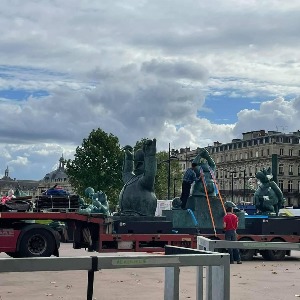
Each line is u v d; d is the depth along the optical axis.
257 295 13.48
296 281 16.38
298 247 7.77
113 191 97.44
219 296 5.34
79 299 12.62
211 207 26.02
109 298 12.88
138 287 14.84
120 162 98.00
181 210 25.78
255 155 174.62
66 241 23.47
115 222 24.31
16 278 16.61
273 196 29.34
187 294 13.39
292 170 169.00
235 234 22.50
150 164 25.56
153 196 25.62
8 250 21.27
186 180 26.23
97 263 4.83
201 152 26.62
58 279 16.45
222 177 188.88
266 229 25.81
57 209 22.69
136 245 23.92
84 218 22.98
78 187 98.12
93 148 97.62
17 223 21.73
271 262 23.67
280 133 171.75
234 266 21.44
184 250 5.77
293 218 26.64
